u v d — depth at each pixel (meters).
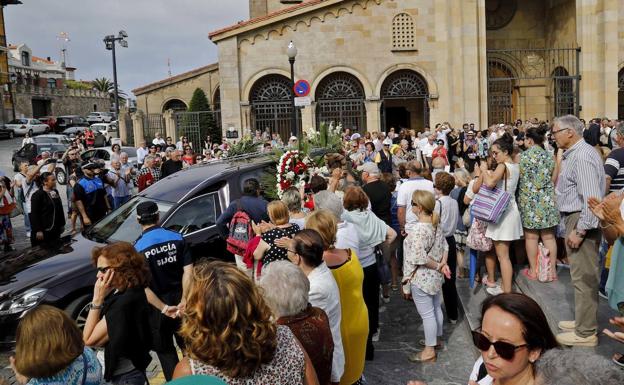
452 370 6.23
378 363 6.52
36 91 73.56
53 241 8.75
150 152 19.95
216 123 31.41
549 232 7.52
